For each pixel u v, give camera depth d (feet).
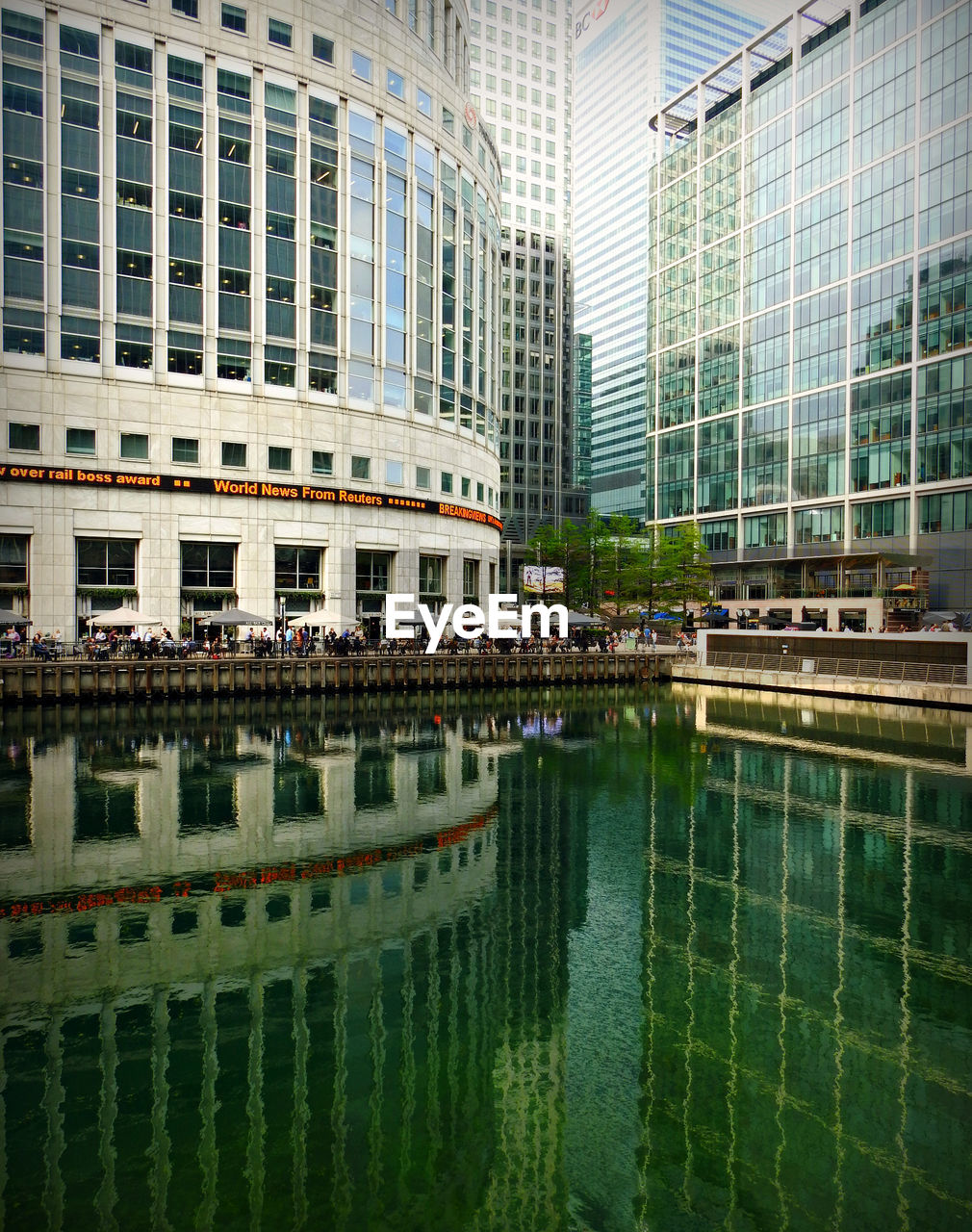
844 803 95.91
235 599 188.65
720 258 347.77
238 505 187.62
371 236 210.79
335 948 56.18
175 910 62.54
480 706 174.60
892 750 127.54
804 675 195.52
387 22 212.43
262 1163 34.86
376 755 119.75
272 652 177.47
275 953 55.36
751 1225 31.37
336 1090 40.27
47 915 61.11
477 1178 33.94
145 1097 39.40
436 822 86.28
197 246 183.93
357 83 205.87
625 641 279.69
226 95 186.39
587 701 186.19
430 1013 47.62
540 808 92.53
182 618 182.39
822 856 76.69
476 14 448.24
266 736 131.34
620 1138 36.78
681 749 127.85
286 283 195.21
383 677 182.09
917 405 259.60
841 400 287.89
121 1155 35.35
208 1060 42.65
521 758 119.24
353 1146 36.14
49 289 169.17
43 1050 43.52
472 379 252.01
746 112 333.01
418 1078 41.22
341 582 200.95
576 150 641.40
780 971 53.16
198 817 85.92
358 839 80.02
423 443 224.53
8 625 164.25
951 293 249.14
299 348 196.54
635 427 551.18
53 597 168.76
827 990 50.55
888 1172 34.58
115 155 174.70
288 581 195.21
